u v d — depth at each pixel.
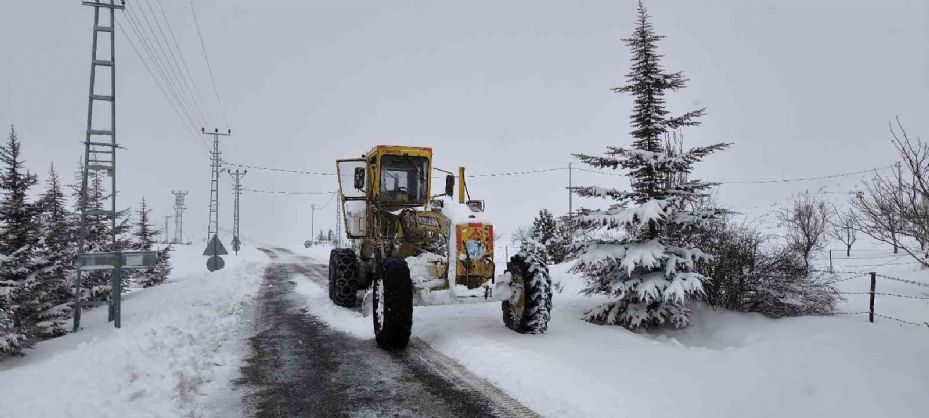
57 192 11.78
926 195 5.52
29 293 9.05
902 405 3.63
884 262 17.38
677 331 7.11
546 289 6.12
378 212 8.45
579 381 4.38
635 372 4.63
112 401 3.96
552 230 14.66
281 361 5.55
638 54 7.40
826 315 7.88
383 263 6.15
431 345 6.16
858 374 4.23
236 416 3.99
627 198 7.50
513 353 5.23
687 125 7.23
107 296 12.59
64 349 7.42
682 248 6.98
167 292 12.72
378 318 6.13
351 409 4.12
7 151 9.56
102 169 9.84
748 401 3.88
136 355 4.99
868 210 6.39
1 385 4.43
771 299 7.83
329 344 6.34
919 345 5.08
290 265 21.77
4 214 9.31
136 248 19.80
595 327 6.68
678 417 3.63
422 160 8.95
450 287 6.20
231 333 7.05
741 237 8.11
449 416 3.94
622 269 7.27
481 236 6.27
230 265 22.17
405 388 4.61
